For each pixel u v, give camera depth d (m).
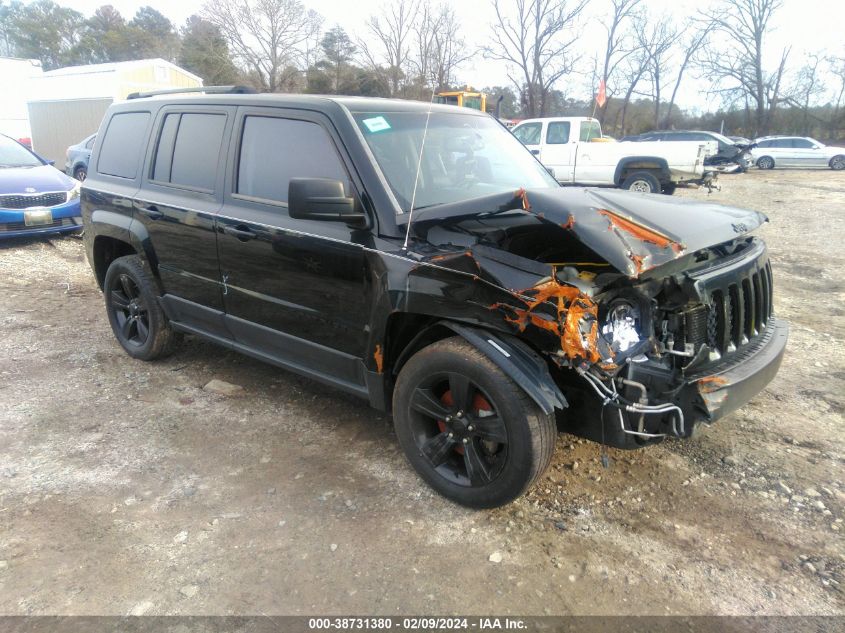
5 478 3.39
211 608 2.50
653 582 2.63
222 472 3.48
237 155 3.94
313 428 3.99
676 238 2.71
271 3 42.84
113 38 63.53
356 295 3.29
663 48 43.47
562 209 2.65
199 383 4.69
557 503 3.16
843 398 4.34
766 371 3.07
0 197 8.75
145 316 4.99
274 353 4.00
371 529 2.98
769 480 3.34
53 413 4.16
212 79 44.06
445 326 3.05
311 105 3.59
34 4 67.75
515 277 2.69
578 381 2.78
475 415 2.99
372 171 3.26
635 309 2.82
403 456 3.65
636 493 3.24
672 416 2.76
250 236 3.76
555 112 36.72
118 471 3.48
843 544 2.85
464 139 3.98
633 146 14.64
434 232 3.06
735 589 2.59
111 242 5.14
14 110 25.89
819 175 24.77
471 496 3.04
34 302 6.72
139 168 4.70
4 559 2.76
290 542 2.89
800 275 8.12
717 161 16.95
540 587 2.61
